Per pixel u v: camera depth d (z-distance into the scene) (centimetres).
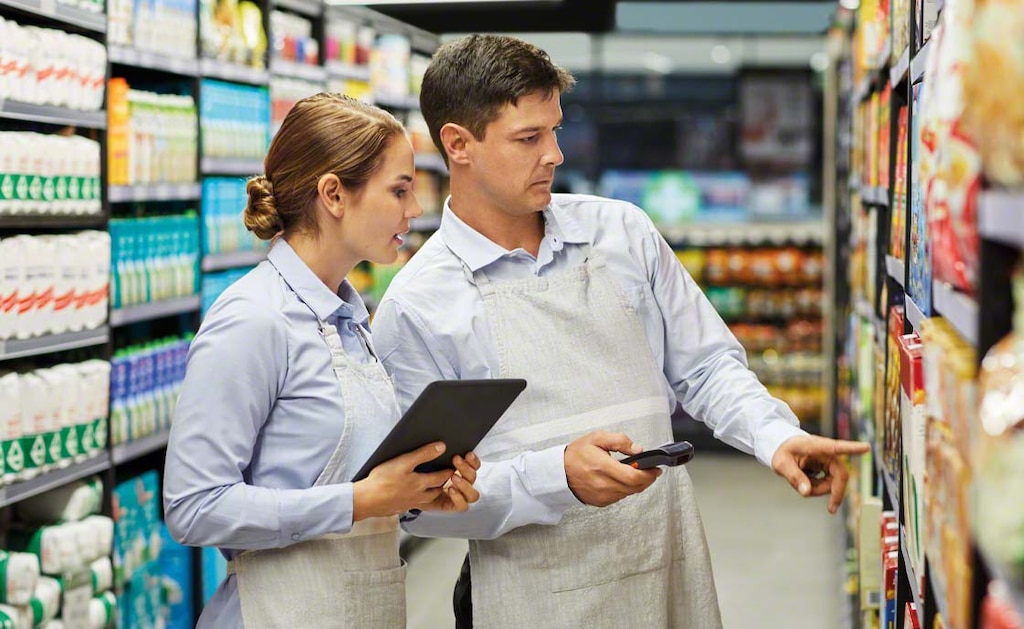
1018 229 107
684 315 263
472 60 237
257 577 220
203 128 493
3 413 353
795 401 984
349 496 209
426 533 246
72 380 385
